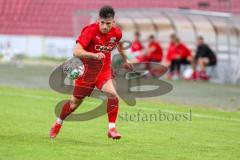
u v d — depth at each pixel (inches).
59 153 1175.6
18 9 5255.9
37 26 5167.3
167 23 3725.4
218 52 3543.3
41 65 4298.7
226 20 3297.2
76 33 3474.4
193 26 3636.8
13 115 1761.8
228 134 1518.2
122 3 5078.7
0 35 4948.3
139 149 1253.1
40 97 2308.1
